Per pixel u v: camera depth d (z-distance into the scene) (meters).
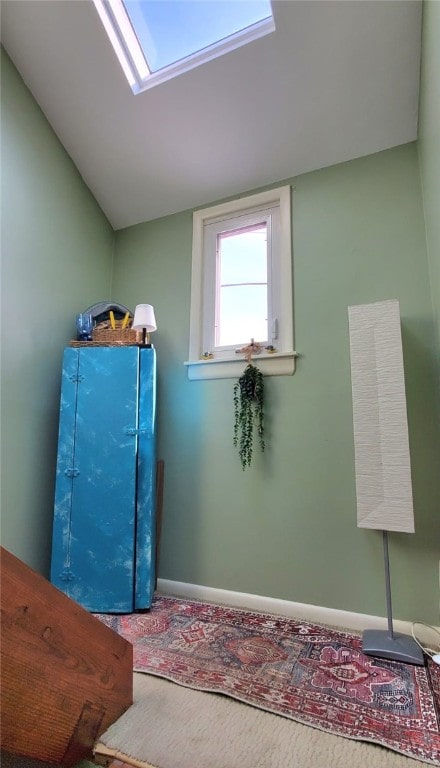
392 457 1.67
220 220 2.56
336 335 2.08
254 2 1.87
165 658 1.53
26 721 0.87
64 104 2.27
